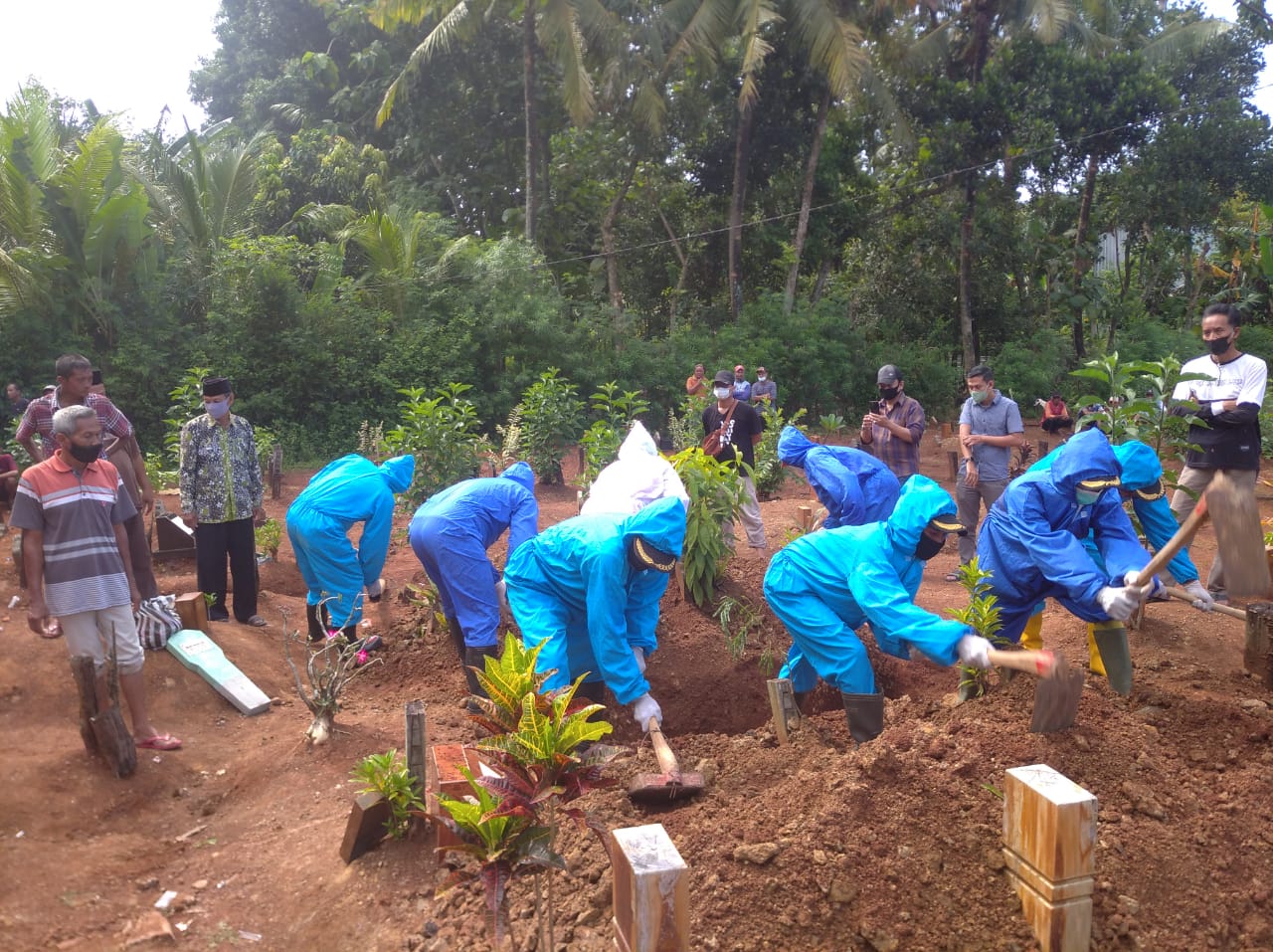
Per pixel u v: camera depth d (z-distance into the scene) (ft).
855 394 84.12
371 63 82.43
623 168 80.23
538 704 9.71
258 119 91.15
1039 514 15.76
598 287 83.71
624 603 15.43
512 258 68.49
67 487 14.71
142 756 15.33
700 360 74.18
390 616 23.24
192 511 21.33
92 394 21.80
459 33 69.82
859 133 84.48
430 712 17.43
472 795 11.68
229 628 21.11
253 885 12.12
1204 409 20.88
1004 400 24.97
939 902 10.25
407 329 64.75
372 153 79.00
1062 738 12.25
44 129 55.21
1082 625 20.30
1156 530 17.67
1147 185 84.79
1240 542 11.37
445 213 87.92
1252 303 96.53
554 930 10.30
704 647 20.62
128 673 15.48
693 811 12.25
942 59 79.61
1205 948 9.96
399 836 12.18
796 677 16.89
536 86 76.13
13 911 11.03
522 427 45.70
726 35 70.90
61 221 53.31
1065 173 84.02
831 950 9.85
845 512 20.68
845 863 10.43
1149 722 13.87
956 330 93.76
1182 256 102.27
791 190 83.82
